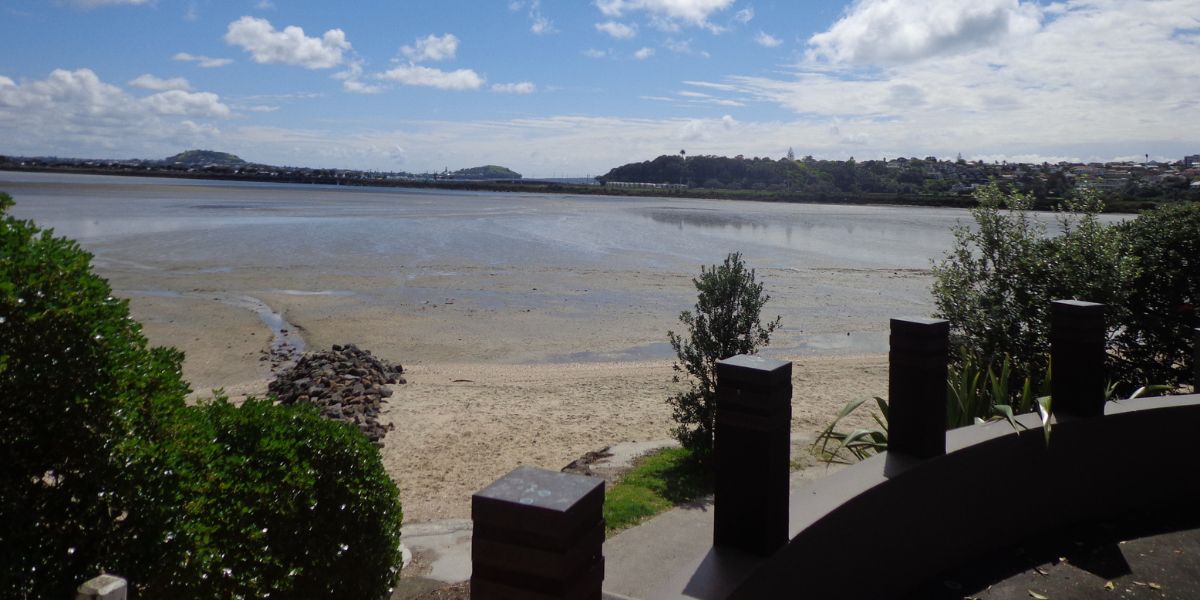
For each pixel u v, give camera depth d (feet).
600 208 318.24
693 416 29.84
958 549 13.10
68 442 9.89
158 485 10.49
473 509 6.94
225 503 12.55
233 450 13.78
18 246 10.36
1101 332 15.16
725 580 8.63
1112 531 14.89
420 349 58.39
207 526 11.43
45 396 9.79
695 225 210.79
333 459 14.93
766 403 9.20
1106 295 28.07
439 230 170.71
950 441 13.47
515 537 6.78
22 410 9.74
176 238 136.87
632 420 38.04
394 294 82.28
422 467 31.63
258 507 13.15
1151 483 15.90
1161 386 23.32
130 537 10.10
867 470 11.97
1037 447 14.39
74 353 10.09
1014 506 14.12
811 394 42.24
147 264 101.45
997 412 21.63
